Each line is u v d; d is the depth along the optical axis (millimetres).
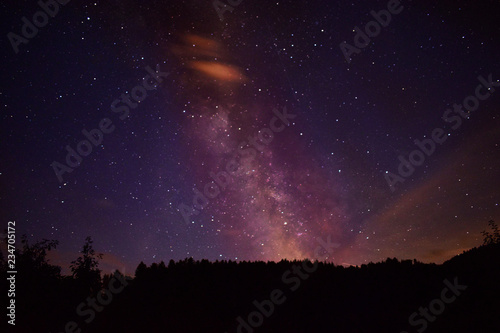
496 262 8125
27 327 7297
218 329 6758
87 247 9359
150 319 7156
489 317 6422
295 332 6590
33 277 8750
